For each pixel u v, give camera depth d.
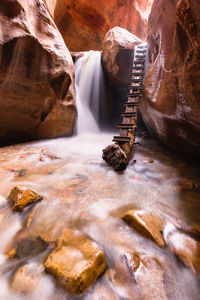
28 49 4.99
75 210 2.33
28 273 1.38
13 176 3.33
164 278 1.37
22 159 4.38
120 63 8.81
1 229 1.89
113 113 12.86
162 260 1.53
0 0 4.25
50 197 2.60
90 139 7.88
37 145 5.85
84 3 13.77
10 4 4.43
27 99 5.47
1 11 4.30
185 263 1.49
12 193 2.34
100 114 11.55
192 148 4.54
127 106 5.64
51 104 6.25
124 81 9.77
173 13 3.28
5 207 2.20
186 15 1.95
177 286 1.33
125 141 4.52
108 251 1.64
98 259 1.42
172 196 2.84
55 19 12.40
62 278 1.26
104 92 11.41
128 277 1.37
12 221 2.02
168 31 3.48
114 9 15.82
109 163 4.20
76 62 10.15
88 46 15.88
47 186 3.01
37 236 1.83
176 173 3.93
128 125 4.90
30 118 5.84
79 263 1.35
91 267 1.32
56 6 11.07
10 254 1.59
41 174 3.56
